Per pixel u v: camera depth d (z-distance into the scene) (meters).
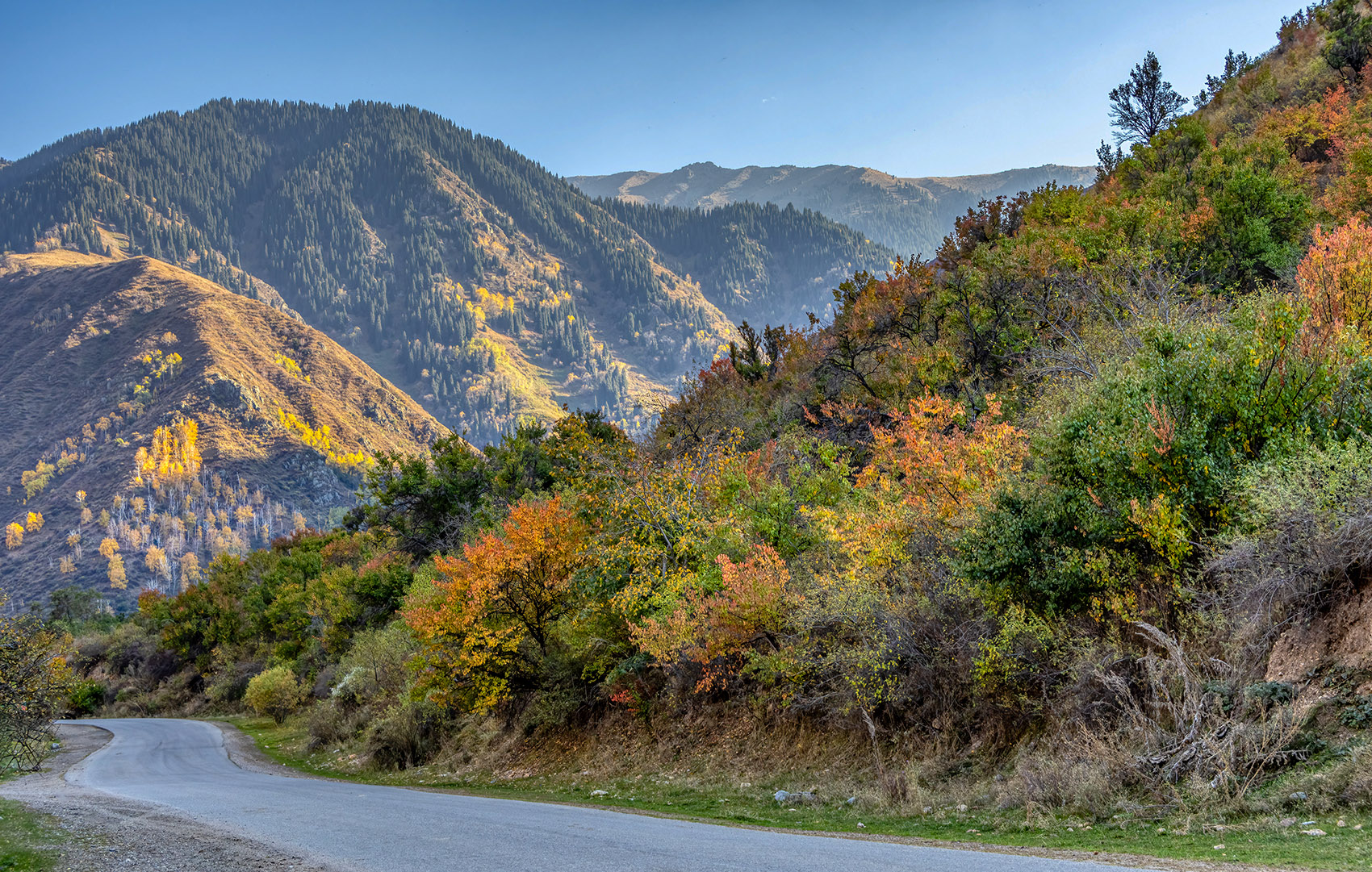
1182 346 11.05
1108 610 10.50
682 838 8.98
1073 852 7.14
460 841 8.98
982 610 11.86
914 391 22.47
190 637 78.69
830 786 12.70
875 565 13.23
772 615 14.45
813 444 20.95
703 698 17.64
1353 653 8.00
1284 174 23.86
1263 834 6.84
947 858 7.09
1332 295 11.19
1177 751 8.61
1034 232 27.19
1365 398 9.52
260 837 9.60
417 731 25.70
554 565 21.00
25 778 24.56
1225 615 9.30
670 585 16.98
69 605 126.31
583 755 19.33
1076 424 11.16
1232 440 10.02
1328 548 8.27
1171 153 30.34
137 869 8.03
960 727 12.01
